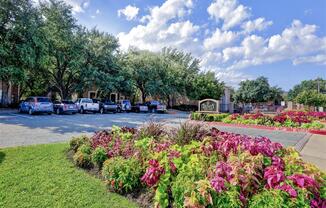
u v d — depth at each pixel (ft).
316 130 40.04
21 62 60.75
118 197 12.09
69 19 76.74
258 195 8.86
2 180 13.25
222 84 130.62
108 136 20.40
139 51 119.34
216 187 9.03
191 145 13.89
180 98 135.33
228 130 42.16
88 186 13.14
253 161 10.12
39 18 63.52
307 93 113.39
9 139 26.27
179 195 9.87
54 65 81.51
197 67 140.67
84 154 16.71
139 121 53.47
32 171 14.97
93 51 87.66
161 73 112.47
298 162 10.50
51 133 31.86
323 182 9.45
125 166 12.87
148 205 11.28
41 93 94.27
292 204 8.32
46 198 11.42
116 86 91.30
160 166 11.48
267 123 46.98
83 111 74.95
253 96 169.99
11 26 58.44
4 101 81.05
